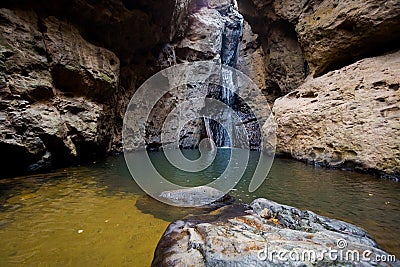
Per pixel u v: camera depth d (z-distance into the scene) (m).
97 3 7.64
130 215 2.99
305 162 6.99
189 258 1.72
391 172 4.61
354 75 6.57
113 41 9.31
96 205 3.38
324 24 8.09
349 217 2.80
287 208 2.79
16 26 5.55
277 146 8.40
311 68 9.09
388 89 5.46
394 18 6.23
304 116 7.30
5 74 5.02
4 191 3.99
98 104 7.89
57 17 6.97
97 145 7.55
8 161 4.94
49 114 5.83
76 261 1.90
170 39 13.05
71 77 6.84
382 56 6.48
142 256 1.99
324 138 6.45
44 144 5.55
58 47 6.55
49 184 4.54
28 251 2.05
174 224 2.53
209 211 3.14
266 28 12.46
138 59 11.48
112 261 1.91
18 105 5.10
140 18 9.33
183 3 12.52
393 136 4.72
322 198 3.60
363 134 5.37
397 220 2.70
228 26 19.55
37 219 2.80
